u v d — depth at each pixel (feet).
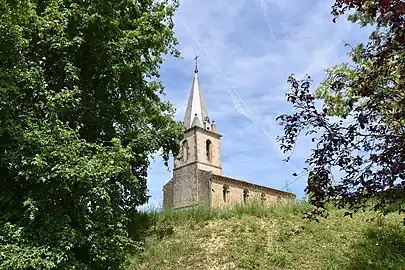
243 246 38.65
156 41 48.26
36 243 30.14
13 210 32.94
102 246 35.58
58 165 30.68
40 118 35.37
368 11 15.90
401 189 18.13
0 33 30.96
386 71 18.01
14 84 31.19
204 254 38.27
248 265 35.29
